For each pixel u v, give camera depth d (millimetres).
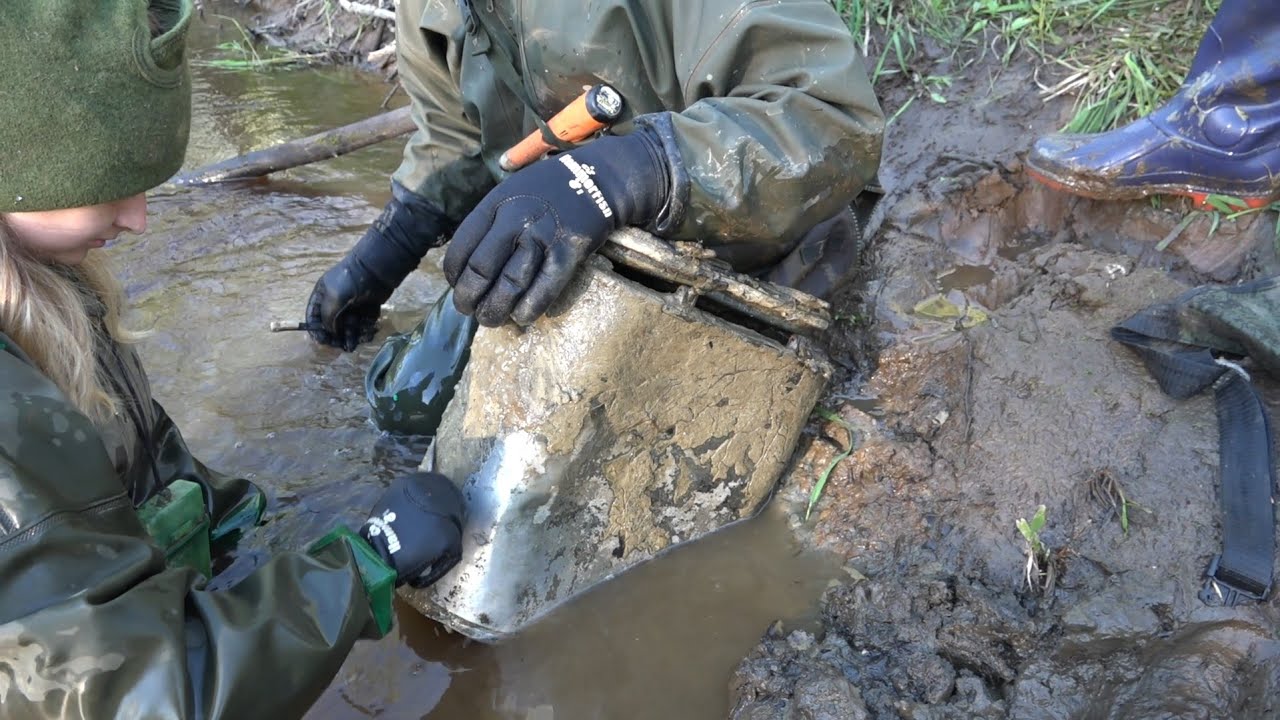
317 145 3562
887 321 2447
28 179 1343
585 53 1984
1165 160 2436
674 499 2059
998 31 2971
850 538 2129
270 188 3488
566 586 1971
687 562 2090
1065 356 2254
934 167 2773
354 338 2729
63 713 1264
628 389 1854
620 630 1946
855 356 2428
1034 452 2111
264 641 1384
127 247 3084
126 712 1273
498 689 1845
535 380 1830
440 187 2609
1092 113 2729
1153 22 2865
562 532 1925
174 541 1729
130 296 2855
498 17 2104
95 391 1615
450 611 1870
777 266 2166
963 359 2295
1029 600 1918
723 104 1758
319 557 1560
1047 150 2553
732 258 2027
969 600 1906
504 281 1667
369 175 3586
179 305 2840
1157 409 2107
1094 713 1688
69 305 1552
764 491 2168
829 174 1782
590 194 1664
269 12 5047
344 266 2631
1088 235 2646
